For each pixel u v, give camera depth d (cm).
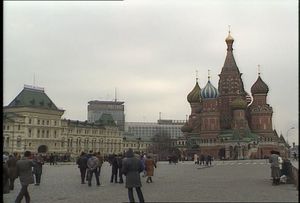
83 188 3191
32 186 3431
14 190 3114
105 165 8869
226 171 5231
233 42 16862
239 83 16600
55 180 4125
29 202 2334
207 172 5072
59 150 16838
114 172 3678
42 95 16425
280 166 2798
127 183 1914
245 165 7650
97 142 19338
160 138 18412
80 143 18300
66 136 17350
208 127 15825
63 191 2998
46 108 16250
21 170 2283
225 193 2066
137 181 1908
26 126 15425
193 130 17638
